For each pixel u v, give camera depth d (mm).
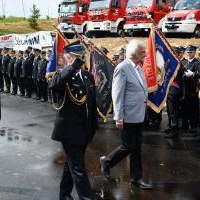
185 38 19078
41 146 7723
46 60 13633
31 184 5621
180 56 8672
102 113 8812
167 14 19812
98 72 8680
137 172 5523
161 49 7312
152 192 5305
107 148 7598
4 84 18062
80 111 4680
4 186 5535
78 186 4582
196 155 7078
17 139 8305
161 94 7445
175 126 8383
